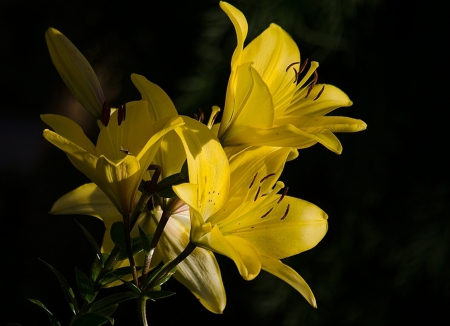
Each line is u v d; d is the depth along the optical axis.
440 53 2.08
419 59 2.10
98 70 2.56
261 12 1.97
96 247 1.05
